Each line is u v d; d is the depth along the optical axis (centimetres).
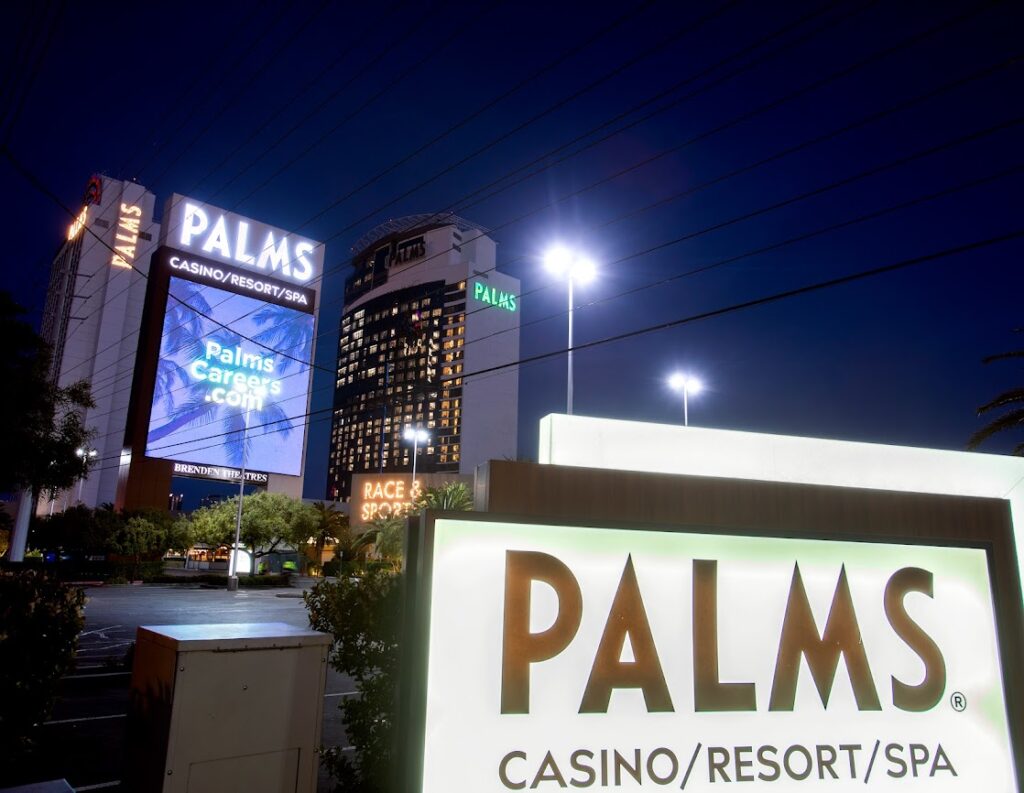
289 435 10531
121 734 1002
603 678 563
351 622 619
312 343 11175
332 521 6700
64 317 13525
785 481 735
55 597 641
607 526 589
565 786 539
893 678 632
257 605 3616
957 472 834
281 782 500
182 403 9456
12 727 593
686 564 603
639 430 718
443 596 543
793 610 619
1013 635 707
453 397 19650
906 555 659
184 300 9762
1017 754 647
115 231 13262
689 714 579
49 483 2127
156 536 5941
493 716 535
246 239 10775
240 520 5300
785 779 588
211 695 479
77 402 2198
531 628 556
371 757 604
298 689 517
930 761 623
